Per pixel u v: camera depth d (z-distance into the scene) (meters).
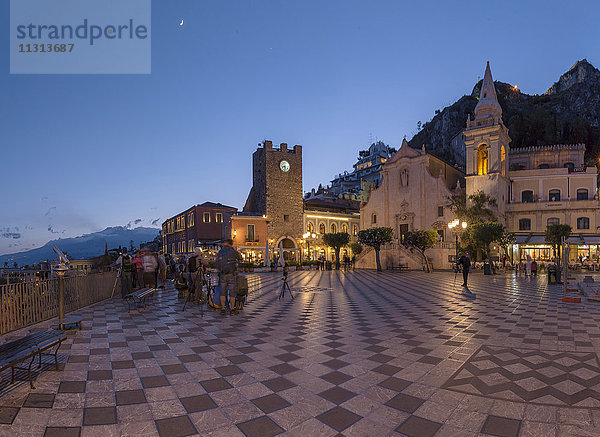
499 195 37.25
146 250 13.47
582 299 12.07
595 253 37.50
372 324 8.39
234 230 44.28
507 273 28.28
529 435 3.24
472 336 7.02
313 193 79.31
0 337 6.88
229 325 8.28
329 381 4.63
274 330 7.73
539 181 41.69
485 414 3.65
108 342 6.61
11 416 3.55
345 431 3.35
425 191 41.22
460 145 67.69
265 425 3.47
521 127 68.50
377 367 5.17
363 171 102.38
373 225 46.16
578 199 39.94
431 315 9.59
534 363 5.24
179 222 59.47
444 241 36.69
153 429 3.37
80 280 11.01
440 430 3.35
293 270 37.72
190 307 11.22
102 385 4.45
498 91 87.75
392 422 3.52
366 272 32.75
